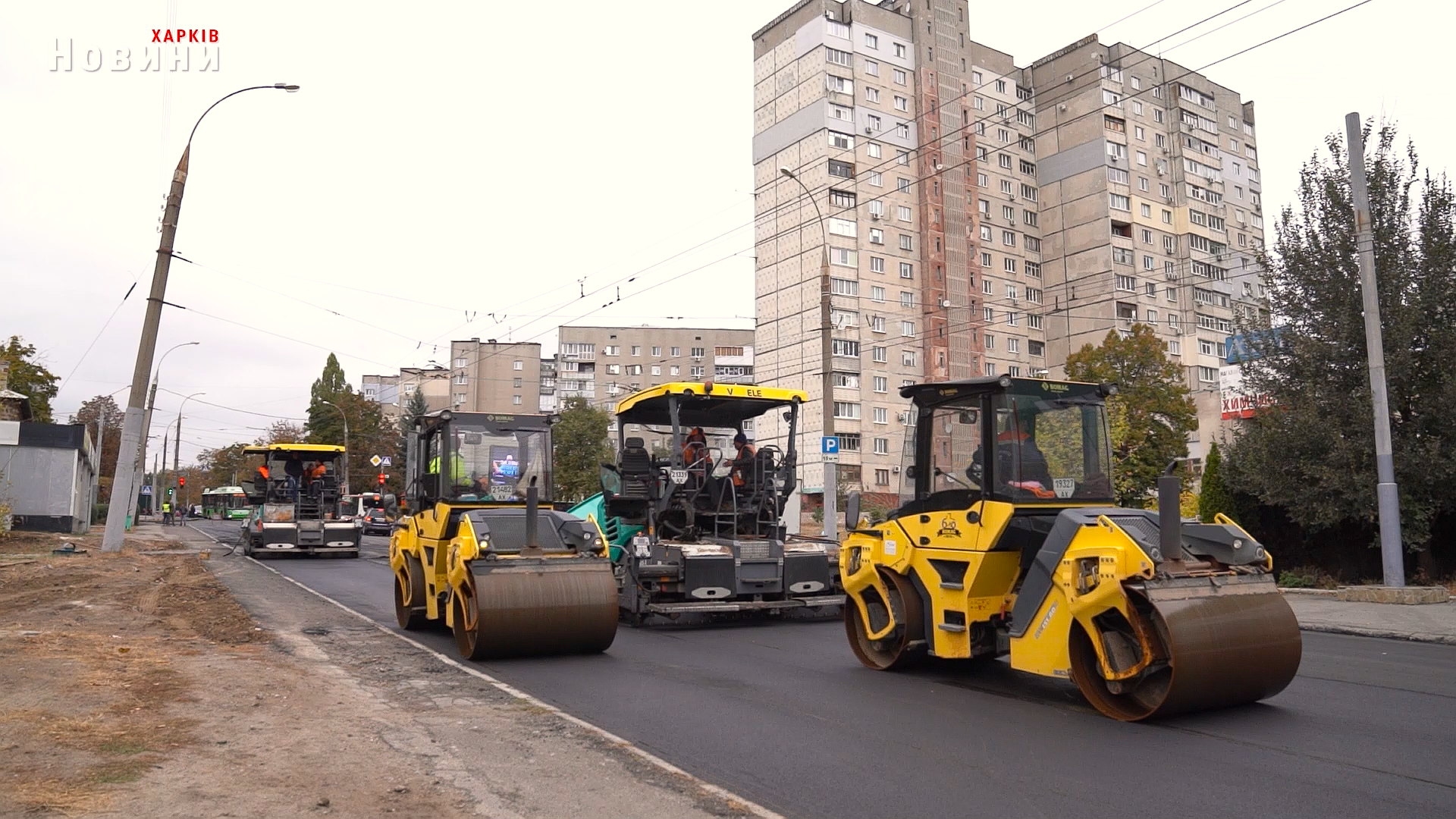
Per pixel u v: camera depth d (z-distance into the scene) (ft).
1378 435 48.55
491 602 33.60
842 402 182.19
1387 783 18.79
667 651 37.63
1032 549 29.07
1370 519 52.19
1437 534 56.13
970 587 29.27
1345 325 53.67
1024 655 27.07
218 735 21.48
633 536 46.62
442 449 42.19
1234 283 223.10
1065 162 212.43
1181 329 213.05
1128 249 206.59
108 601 49.70
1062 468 29.91
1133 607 23.68
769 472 49.03
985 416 29.48
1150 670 23.73
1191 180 217.15
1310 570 58.29
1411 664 32.32
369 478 225.15
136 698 24.67
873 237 189.47
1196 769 19.97
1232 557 25.17
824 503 72.18
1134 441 114.93
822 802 18.16
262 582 67.72
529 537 35.70
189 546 111.86
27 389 173.06
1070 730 23.73
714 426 50.06
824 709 26.48
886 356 189.57
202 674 28.76
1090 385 31.04
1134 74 213.66
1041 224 217.36
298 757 19.99
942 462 31.19
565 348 319.88
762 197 199.52
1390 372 51.42
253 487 99.76
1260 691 24.62
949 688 29.48
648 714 25.99
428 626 44.06
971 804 17.92
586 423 189.47
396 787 18.17
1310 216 57.41
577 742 22.36
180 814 16.01
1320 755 20.84
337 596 59.11
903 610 31.76
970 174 203.92
